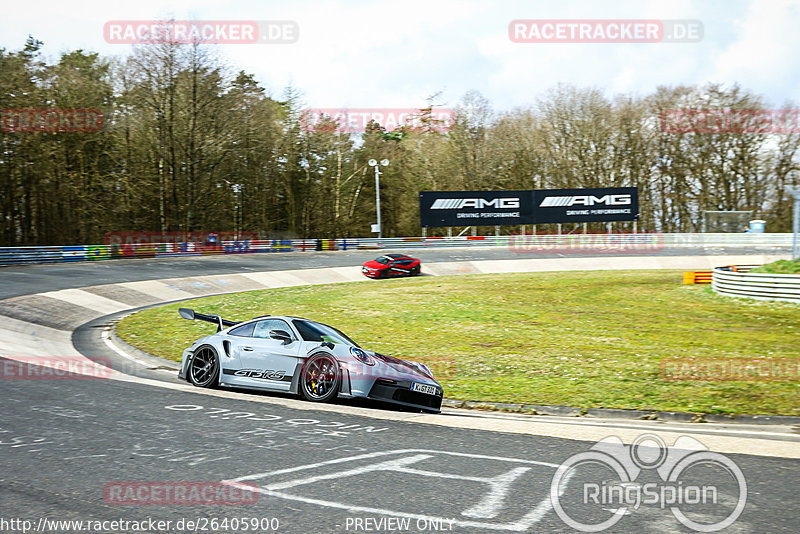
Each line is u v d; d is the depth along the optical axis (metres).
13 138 44.44
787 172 57.31
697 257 44.25
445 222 51.91
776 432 7.64
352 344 9.20
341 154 62.94
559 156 62.31
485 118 62.94
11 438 6.16
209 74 49.50
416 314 21.38
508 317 20.58
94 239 50.34
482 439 6.57
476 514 4.30
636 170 61.09
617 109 60.88
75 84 48.69
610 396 10.05
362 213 65.81
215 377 9.49
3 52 44.31
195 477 5.04
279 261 40.75
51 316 19.53
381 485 4.90
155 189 52.00
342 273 37.09
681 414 8.67
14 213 47.66
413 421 7.49
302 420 7.26
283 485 4.87
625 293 26.88
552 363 13.10
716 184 59.22
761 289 23.12
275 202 62.25
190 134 49.53
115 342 16.12
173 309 22.28
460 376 12.08
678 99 58.69
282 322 9.38
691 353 13.94
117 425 6.78
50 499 4.49
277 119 60.94
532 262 42.97
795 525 4.15
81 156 50.62
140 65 47.44
